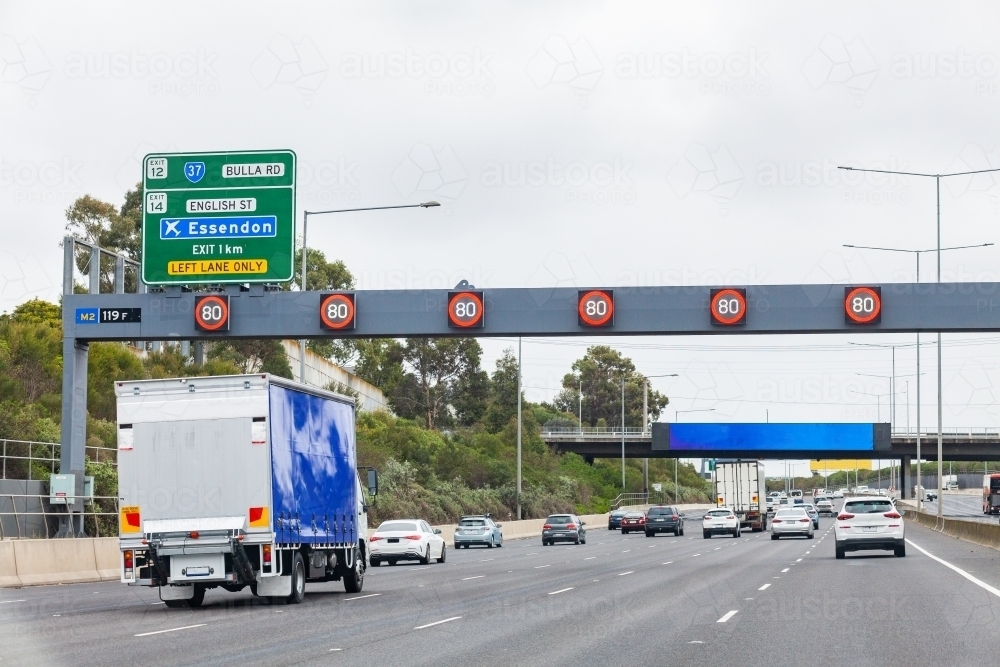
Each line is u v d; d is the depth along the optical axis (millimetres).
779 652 16344
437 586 31562
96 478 45750
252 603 26141
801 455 111938
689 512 155000
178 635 18953
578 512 110562
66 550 35375
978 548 51312
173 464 24734
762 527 89312
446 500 82000
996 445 106500
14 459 44469
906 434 106500
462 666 15062
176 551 24453
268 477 24469
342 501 28875
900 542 42719
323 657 15969
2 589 31578
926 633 18516
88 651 16688
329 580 28766
